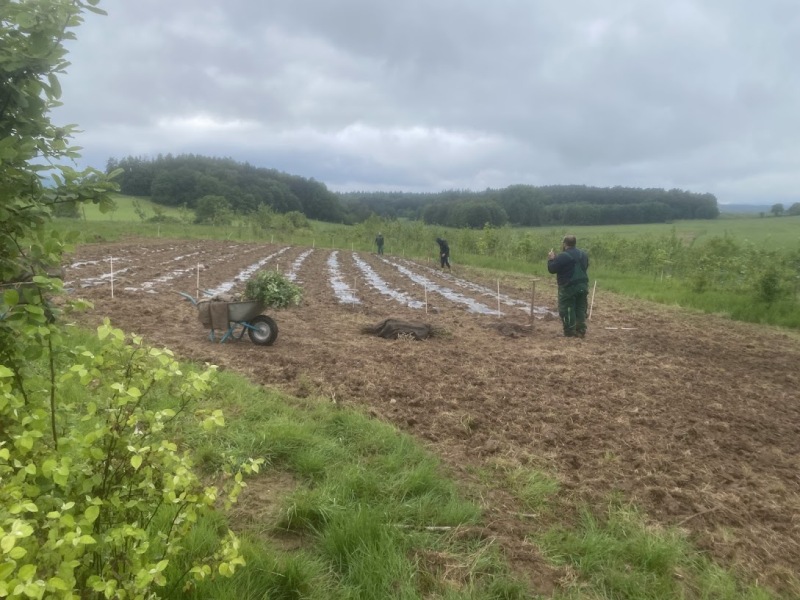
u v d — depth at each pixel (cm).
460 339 1073
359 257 3397
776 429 675
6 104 270
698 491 495
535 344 1062
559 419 643
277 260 2795
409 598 324
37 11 257
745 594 368
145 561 221
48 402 291
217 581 309
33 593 149
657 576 373
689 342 1191
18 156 249
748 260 2014
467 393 715
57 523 184
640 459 548
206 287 1602
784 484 530
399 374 784
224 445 495
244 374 734
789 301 1652
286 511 403
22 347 249
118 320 1015
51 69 273
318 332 1077
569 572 369
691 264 2364
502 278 2525
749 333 1354
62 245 262
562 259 1135
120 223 4759
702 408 724
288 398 636
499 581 346
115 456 231
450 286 2075
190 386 254
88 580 192
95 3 269
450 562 365
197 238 4134
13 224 251
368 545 365
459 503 429
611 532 420
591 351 1023
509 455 541
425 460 492
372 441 527
